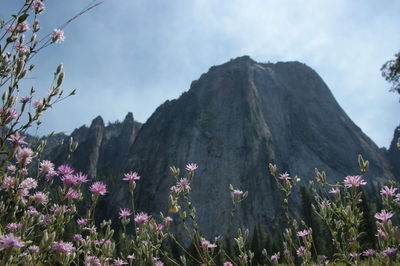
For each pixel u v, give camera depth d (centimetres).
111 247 436
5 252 258
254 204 11875
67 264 349
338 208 404
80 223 437
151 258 485
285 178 565
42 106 328
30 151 335
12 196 321
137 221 512
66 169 429
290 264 543
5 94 301
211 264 517
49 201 416
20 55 325
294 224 550
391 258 350
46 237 316
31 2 310
